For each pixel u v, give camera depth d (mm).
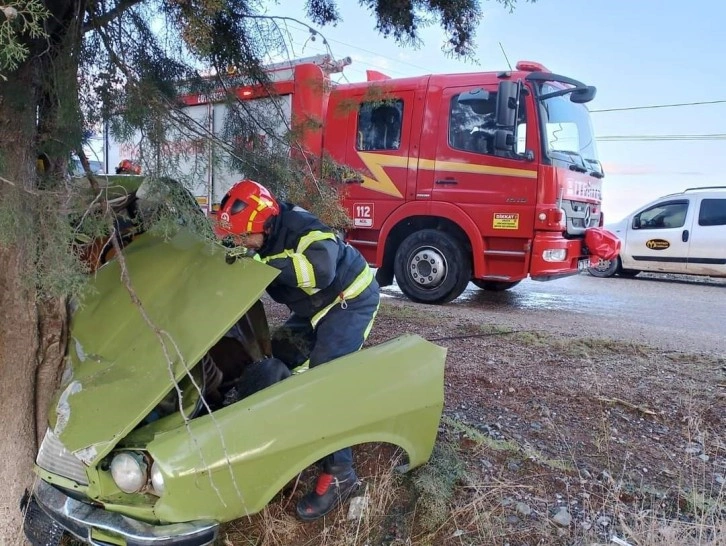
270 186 3531
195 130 2660
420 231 7500
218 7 2363
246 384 2869
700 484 2990
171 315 2586
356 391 2426
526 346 5242
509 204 6789
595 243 7262
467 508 2744
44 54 2375
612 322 6750
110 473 2111
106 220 2385
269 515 2709
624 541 2527
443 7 3203
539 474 3064
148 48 2857
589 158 7711
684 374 4531
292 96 4270
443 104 7117
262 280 2592
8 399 2535
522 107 6660
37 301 2566
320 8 3547
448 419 3604
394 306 6938
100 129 2473
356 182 7570
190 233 2768
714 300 8719
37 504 2418
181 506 2027
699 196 10531
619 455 3281
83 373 2461
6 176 2180
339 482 2740
